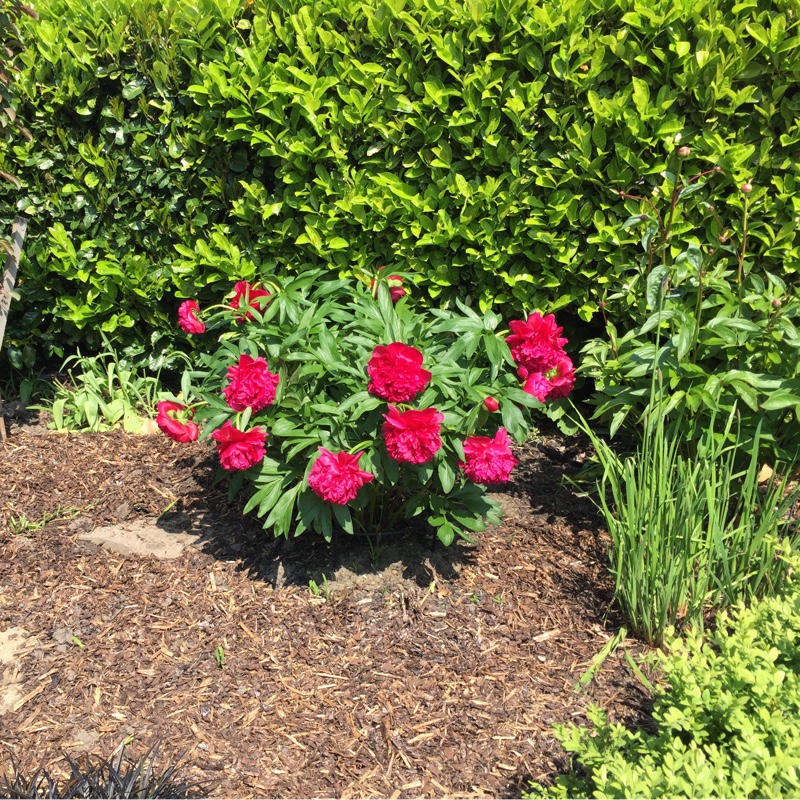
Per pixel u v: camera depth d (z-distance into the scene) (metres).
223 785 2.32
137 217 4.62
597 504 3.66
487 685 2.70
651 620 2.87
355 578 3.16
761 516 3.13
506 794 2.32
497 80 3.89
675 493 3.01
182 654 2.82
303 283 3.47
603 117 3.82
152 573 3.22
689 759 1.76
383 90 4.11
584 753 1.98
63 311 4.72
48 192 4.67
